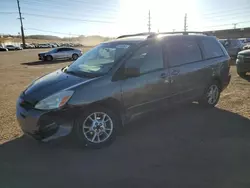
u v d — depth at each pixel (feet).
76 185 8.65
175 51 14.33
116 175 9.21
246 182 8.64
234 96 20.20
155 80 12.83
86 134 10.98
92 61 13.34
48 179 9.02
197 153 10.76
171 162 10.05
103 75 11.36
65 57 75.92
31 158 10.51
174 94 14.08
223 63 17.31
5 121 15.14
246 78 28.89
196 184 8.56
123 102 11.73
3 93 24.08
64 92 10.39
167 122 14.49
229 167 9.61
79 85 10.71
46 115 10.23
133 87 11.94
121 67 11.71
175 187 8.42
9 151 11.14
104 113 11.30
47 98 10.37
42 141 10.52
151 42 13.23
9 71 44.42
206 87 16.31
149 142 11.91
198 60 15.64
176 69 13.96
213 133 12.84
